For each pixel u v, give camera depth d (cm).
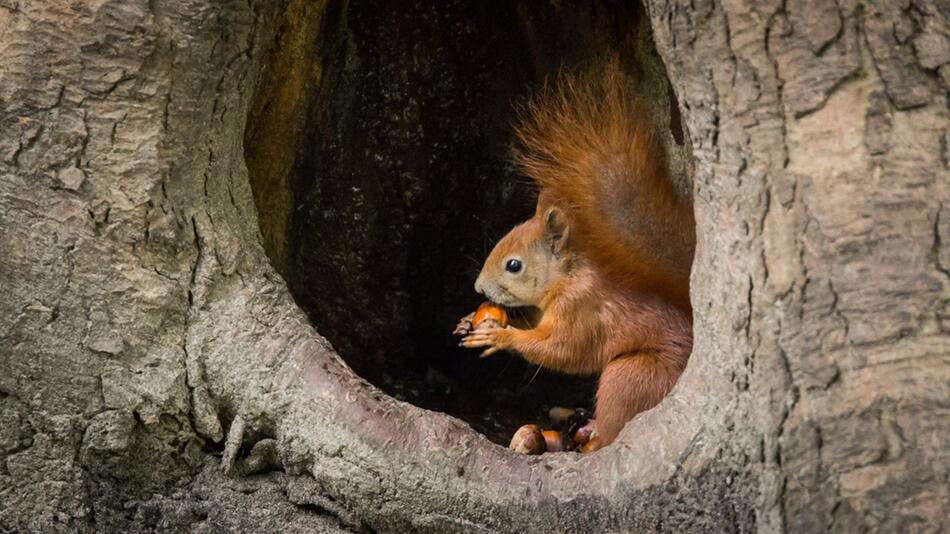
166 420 904
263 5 904
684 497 763
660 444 779
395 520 863
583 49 1242
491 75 1292
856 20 666
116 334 888
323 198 1295
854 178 680
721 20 695
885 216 677
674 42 721
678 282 1047
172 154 895
